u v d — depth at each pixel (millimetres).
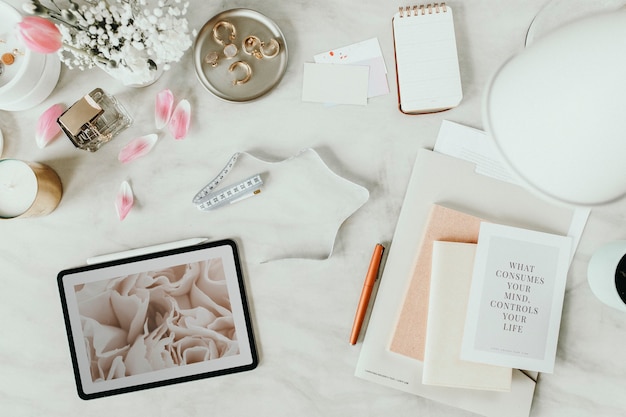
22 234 789
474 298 746
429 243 760
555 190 361
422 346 755
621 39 300
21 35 566
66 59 709
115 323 783
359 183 781
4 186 722
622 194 352
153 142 774
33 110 782
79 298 782
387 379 768
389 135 778
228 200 773
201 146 782
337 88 774
